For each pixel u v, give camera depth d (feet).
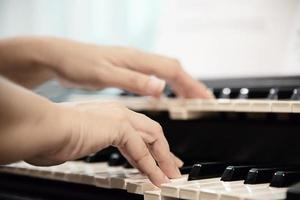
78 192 2.82
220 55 3.58
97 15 4.29
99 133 2.38
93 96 3.96
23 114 2.23
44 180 2.98
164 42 3.86
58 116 2.31
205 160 3.01
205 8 3.67
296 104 2.62
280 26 3.34
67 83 3.47
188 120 3.19
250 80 3.41
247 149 3.00
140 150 2.46
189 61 3.72
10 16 4.95
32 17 4.77
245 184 2.42
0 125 2.19
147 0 3.99
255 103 2.77
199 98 3.29
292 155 2.86
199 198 2.25
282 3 3.34
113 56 3.32
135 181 2.49
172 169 2.57
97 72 3.30
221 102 2.95
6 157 2.23
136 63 3.31
